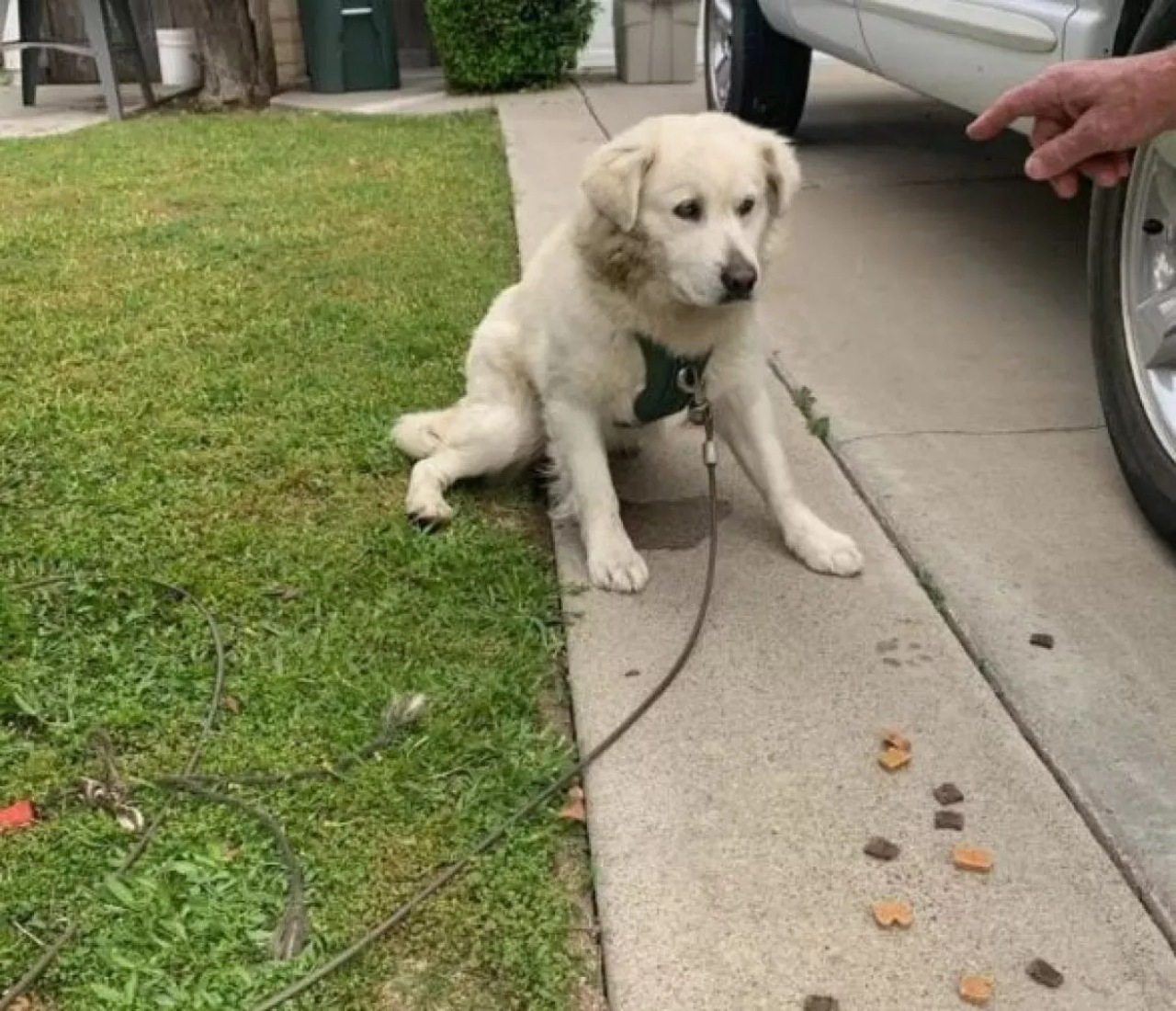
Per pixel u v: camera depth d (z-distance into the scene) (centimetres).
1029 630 146
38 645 146
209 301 257
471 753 128
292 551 164
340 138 412
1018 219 303
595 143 389
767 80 382
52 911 110
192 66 542
